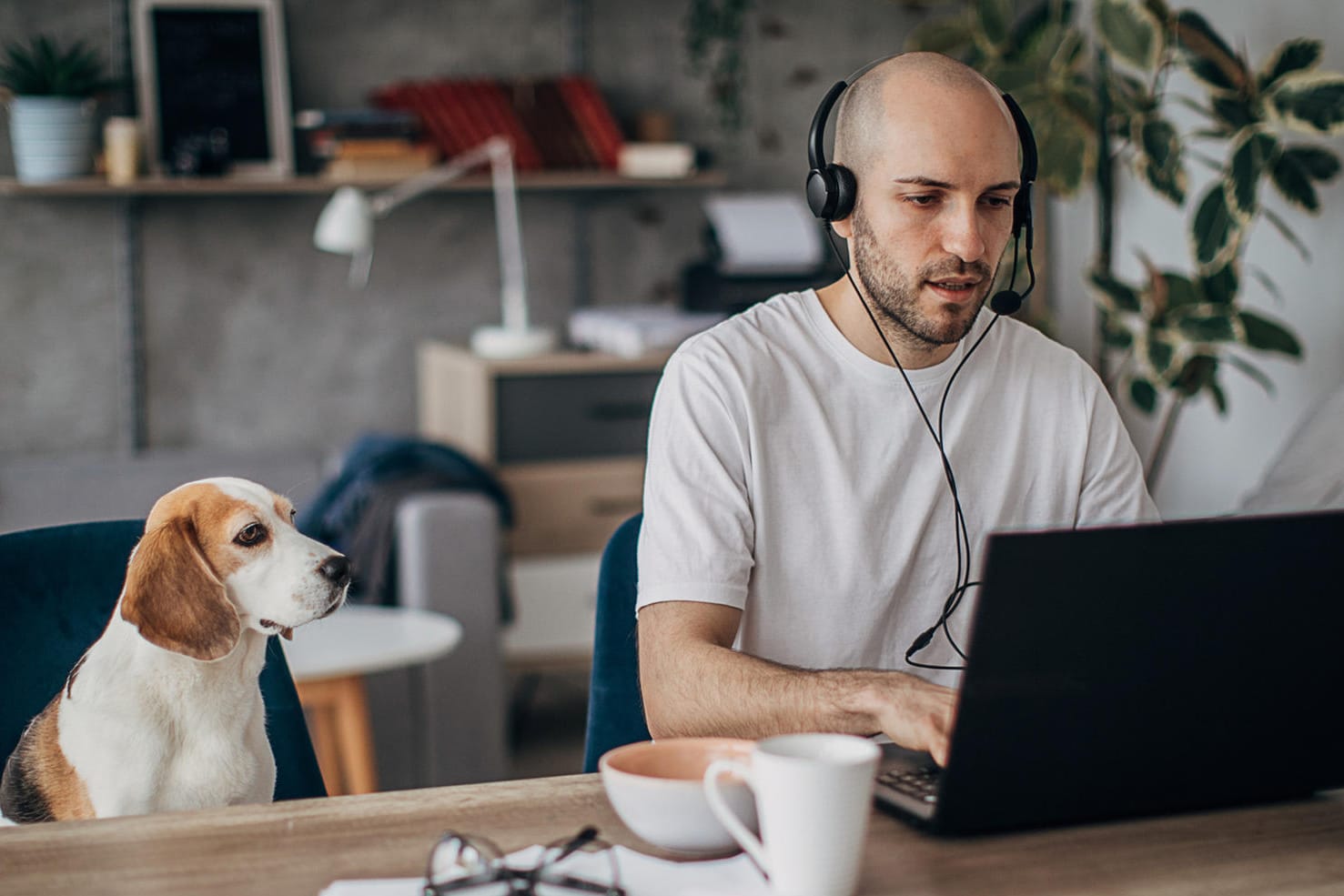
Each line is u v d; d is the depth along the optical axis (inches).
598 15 158.6
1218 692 36.6
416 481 121.1
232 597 51.8
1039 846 36.3
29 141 137.0
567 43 157.8
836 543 55.2
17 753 50.2
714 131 163.8
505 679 121.9
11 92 137.7
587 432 143.5
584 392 142.9
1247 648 36.3
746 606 55.3
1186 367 116.0
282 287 153.3
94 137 141.9
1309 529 35.7
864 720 41.1
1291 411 122.8
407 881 33.6
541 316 161.9
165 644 49.2
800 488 55.1
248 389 153.5
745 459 54.4
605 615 56.5
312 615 52.3
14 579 52.4
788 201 151.7
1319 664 37.2
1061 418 58.5
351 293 155.5
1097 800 37.2
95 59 139.0
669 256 165.2
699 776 37.2
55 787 49.1
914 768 41.4
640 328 142.5
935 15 168.4
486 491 128.6
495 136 150.6
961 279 51.6
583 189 161.5
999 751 35.3
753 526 54.6
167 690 49.3
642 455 145.8
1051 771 36.1
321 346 155.3
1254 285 125.5
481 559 118.1
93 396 148.6
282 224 152.6
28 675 52.1
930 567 57.0
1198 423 134.8
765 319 57.2
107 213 147.0
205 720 49.9
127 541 54.9
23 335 145.9
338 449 153.1
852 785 31.5
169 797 49.3
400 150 145.3
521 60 156.6
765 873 34.0
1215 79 108.8
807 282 146.8
